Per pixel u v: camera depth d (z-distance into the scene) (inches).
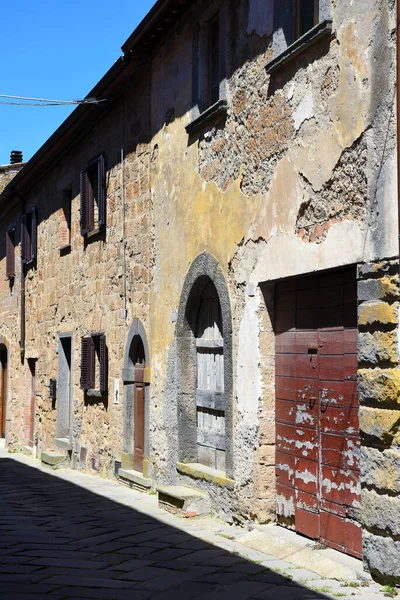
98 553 288.7
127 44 446.3
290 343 307.4
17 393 824.3
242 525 326.6
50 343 673.0
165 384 418.3
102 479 516.7
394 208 232.1
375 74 243.8
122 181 496.1
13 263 855.7
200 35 389.1
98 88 498.3
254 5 330.3
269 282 314.3
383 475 234.1
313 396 289.6
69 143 613.0
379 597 221.3
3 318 903.1
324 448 281.0
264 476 315.3
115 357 504.1
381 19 241.1
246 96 334.3
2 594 231.9
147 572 258.5
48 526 345.7
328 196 269.4
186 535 319.0
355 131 253.9
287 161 298.0
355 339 263.9
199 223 378.9
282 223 300.5
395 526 228.2
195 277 380.8
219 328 374.9
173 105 418.9
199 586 240.7
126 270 486.6
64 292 629.3
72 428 593.6
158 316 431.8
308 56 284.8
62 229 647.8
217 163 361.4
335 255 263.6
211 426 381.7
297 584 240.1
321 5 273.3
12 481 527.5
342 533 267.6
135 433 478.0
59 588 239.0
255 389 319.6
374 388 238.7
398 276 230.2
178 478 397.4
